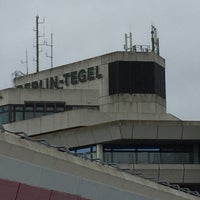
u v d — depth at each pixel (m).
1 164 24.39
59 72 88.75
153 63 85.19
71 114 81.44
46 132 82.31
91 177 29.06
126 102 83.56
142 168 78.94
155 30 88.94
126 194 31.59
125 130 78.25
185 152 81.06
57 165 27.00
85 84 86.56
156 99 84.31
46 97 85.94
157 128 79.12
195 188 81.06
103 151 79.56
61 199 27.16
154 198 33.94
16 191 24.98
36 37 93.75
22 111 85.81
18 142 25.36
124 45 87.62
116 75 84.19
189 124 79.69
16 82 91.94
